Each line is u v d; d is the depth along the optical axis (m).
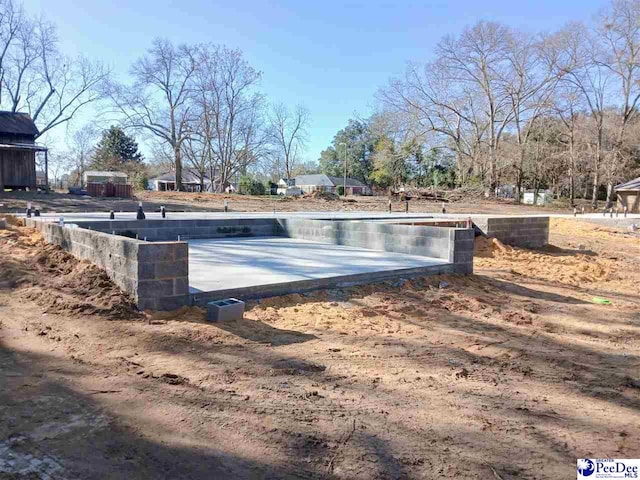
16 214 13.44
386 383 3.88
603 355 4.88
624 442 3.01
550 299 7.56
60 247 8.19
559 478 2.57
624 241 16.92
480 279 8.51
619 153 37.94
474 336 5.35
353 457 2.73
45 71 36.12
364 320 5.71
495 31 36.53
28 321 5.12
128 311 5.35
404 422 3.19
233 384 3.73
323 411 3.32
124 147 61.59
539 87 37.50
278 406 3.37
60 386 3.59
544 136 41.34
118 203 20.80
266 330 5.13
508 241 13.84
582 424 3.26
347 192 60.91
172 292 5.52
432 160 43.62
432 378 4.03
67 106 37.31
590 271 10.70
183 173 64.31
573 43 35.66
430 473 2.59
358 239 10.72
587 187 46.78
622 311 6.91
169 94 37.78
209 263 8.03
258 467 2.61
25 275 6.82
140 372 3.89
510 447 2.90
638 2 34.41
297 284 6.46
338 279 6.87
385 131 39.81
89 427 2.98
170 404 3.34
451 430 3.10
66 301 5.61
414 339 5.13
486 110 39.00
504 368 4.38
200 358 4.26
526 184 49.56
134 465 2.59
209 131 39.25
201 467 2.59
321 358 4.40
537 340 5.33
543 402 3.62
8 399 3.35
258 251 9.80
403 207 27.77
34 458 2.61
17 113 27.52
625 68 36.69
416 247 9.27
